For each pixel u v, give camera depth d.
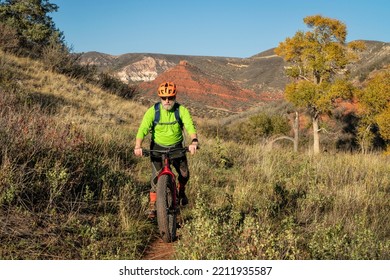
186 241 5.81
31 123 9.12
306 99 47.34
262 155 15.52
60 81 26.92
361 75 75.62
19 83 21.88
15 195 6.64
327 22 47.25
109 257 5.55
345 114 60.97
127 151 12.45
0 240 5.53
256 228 5.78
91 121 18.67
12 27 32.91
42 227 6.13
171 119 6.34
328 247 5.76
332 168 12.68
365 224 7.34
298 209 8.20
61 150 8.52
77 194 7.63
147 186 9.46
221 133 36.81
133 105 29.28
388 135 44.16
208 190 9.43
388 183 11.35
